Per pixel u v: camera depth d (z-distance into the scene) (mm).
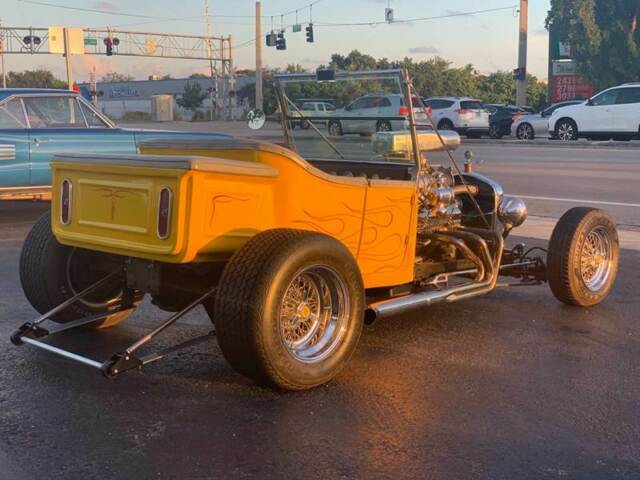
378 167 5570
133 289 4973
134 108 85062
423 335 5574
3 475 3465
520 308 6375
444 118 33062
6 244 9117
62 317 5246
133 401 4289
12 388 4465
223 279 4113
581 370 4895
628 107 25969
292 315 4355
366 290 5426
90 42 45469
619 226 10578
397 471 3539
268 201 4398
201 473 3502
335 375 4551
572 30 45406
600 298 6457
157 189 4113
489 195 6082
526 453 3738
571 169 17984
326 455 3684
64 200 4641
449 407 4266
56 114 10688
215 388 4480
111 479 3443
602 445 3840
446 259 5863
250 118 6246
